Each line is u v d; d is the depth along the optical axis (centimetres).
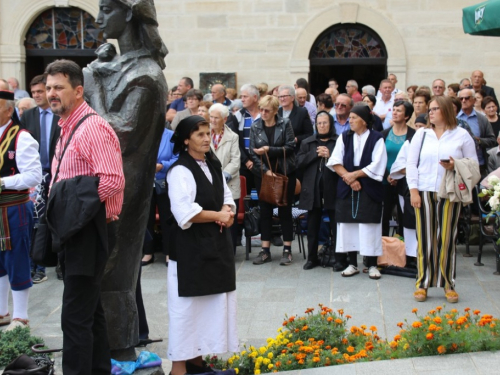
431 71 1396
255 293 740
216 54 1434
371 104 1110
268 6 1413
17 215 621
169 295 502
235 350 509
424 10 1384
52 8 1492
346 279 786
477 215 889
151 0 503
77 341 436
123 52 509
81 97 448
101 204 434
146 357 521
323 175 823
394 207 967
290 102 959
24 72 1504
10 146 620
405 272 794
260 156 845
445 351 491
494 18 783
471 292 728
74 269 427
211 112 838
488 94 1213
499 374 455
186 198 489
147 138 507
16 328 570
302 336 545
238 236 959
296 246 948
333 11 1399
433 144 689
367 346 523
